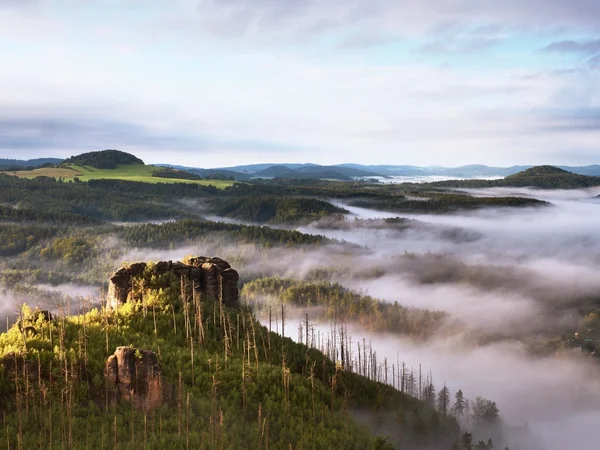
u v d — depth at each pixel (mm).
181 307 137000
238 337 135250
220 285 154750
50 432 76250
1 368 87625
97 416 86000
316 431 101312
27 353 93000
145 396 92375
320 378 140875
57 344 99938
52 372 90312
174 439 83062
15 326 109125
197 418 91125
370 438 106125
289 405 106688
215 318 140125
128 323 122688
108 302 144750
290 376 119000
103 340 107938
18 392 85875
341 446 98500
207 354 118250
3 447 74500
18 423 79562
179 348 116188
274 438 95750
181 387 97875
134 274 146625
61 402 85062
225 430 90938
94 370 94375
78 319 121438
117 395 91625
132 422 82875
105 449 78125
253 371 116125
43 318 111688
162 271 149500
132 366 92438
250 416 100688
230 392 105125
